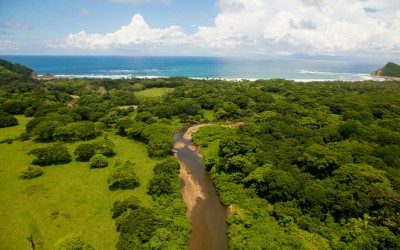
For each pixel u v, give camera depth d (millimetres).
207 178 70562
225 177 66125
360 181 53969
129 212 50062
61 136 85938
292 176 58750
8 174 67188
